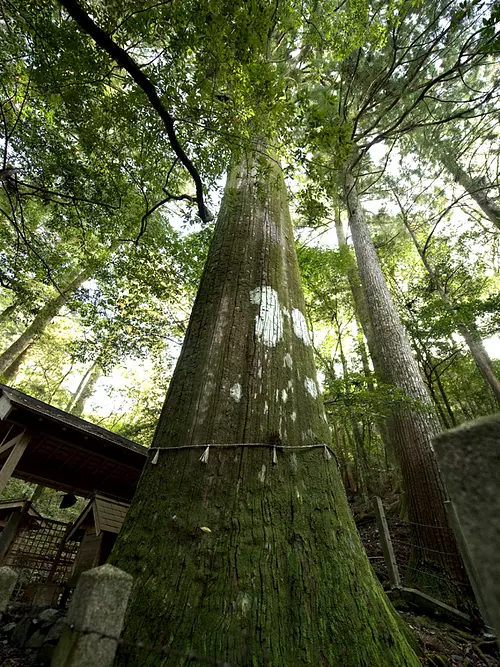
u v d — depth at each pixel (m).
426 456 4.85
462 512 0.66
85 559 4.33
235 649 1.36
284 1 3.31
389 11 5.27
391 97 8.59
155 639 1.42
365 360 12.31
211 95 3.16
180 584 1.58
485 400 11.49
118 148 5.05
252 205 4.33
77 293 7.70
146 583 1.62
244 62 2.90
